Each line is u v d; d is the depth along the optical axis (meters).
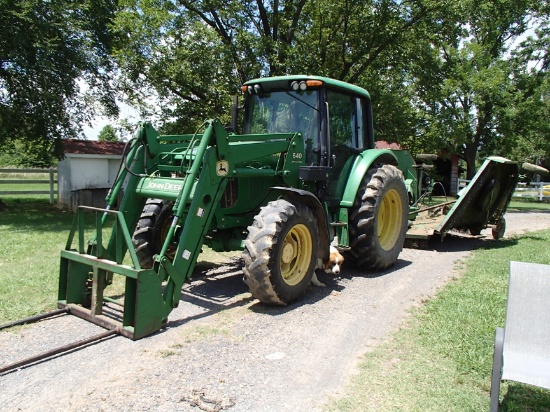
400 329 4.17
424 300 5.02
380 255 6.14
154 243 5.49
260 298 4.68
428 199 11.66
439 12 15.08
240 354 3.67
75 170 16.53
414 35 15.45
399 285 5.66
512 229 11.16
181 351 3.70
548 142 23.02
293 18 15.28
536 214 15.60
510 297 2.82
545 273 2.79
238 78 14.12
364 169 6.06
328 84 5.69
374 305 4.89
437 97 17.20
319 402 2.97
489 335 3.96
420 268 6.59
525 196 23.92
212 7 14.48
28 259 6.72
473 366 3.40
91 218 12.70
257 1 15.03
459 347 3.73
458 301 4.88
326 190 5.83
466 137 20.34
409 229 8.30
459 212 7.92
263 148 5.07
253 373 3.36
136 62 13.30
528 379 2.42
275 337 4.02
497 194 8.77
